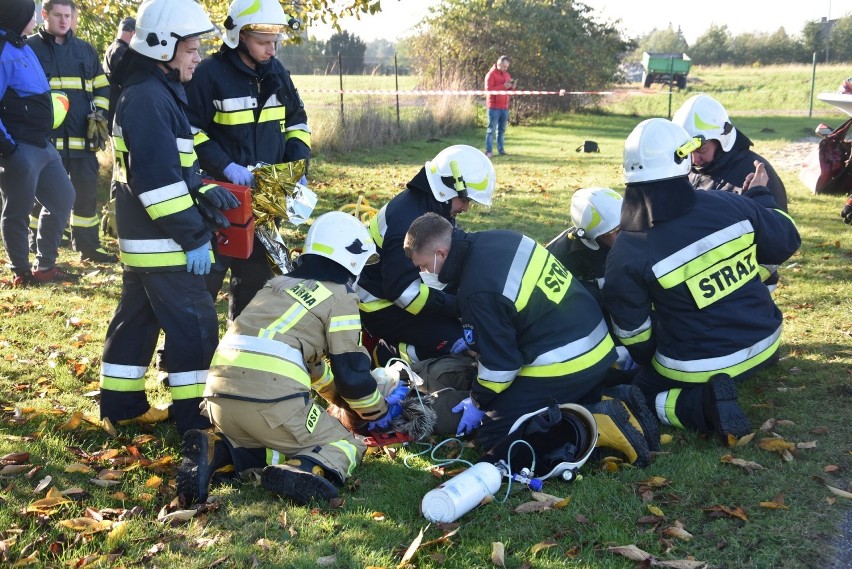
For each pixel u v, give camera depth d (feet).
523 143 58.80
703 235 12.41
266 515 10.70
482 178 13.78
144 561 9.64
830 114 81.71
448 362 13.94
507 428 12.20
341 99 50.34
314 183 36.76
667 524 10.49
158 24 11.53
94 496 11.03
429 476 11.96
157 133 11.59
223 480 11.59
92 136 22.76
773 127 66.69
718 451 12.40
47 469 11.59
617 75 106.83
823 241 25.31
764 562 9.62
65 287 20.85
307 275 11.69
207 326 12.63
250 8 13.75
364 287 14.87
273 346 11.18
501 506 10.97
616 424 11.87
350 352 11.64
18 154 19.72
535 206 31.73
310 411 11.44
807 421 13.19
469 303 11.68
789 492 11.14
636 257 12.43
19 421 13.06
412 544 9.77
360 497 11.28
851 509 10.69
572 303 12.28
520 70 85.20
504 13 84.94
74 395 14.43
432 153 49.80
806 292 20.04
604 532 10.24
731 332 12.70
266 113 14.67
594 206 14.35
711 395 12.26
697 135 15.34
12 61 19.17
